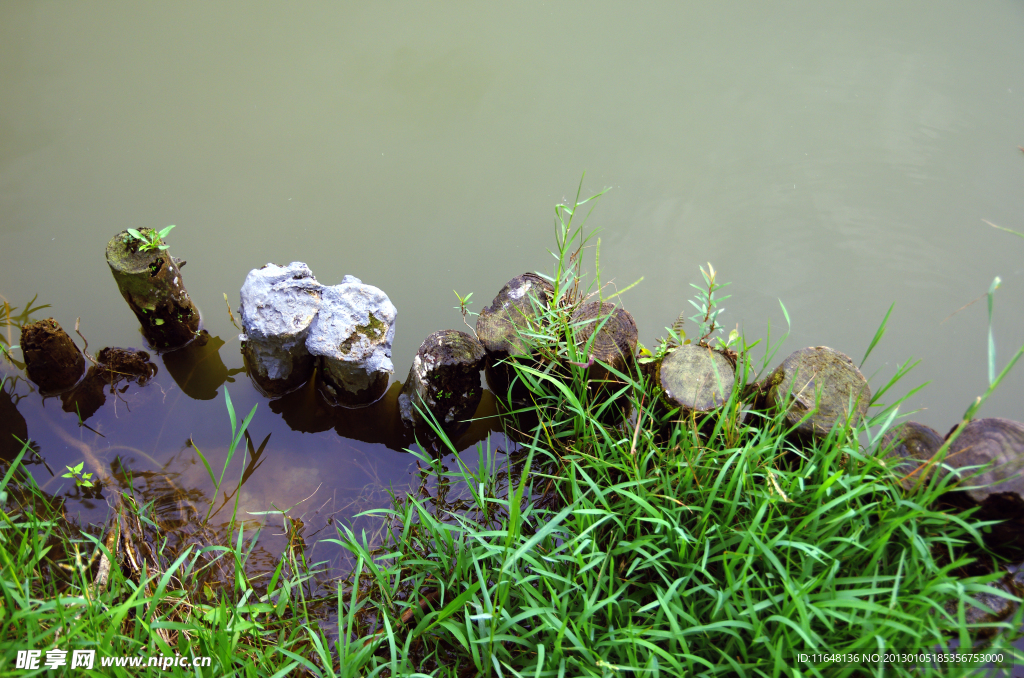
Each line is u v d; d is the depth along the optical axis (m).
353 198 4.25
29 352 3.84
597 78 4.53
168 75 4.52
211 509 3.76
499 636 3.48
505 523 3.70
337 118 4.43
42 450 3.84
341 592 3.57
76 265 4.11
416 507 3.67
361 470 3.83
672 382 3.64
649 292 4.10
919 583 3.46
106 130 4.37
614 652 3.50
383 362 3.81
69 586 3.59
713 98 4.47
